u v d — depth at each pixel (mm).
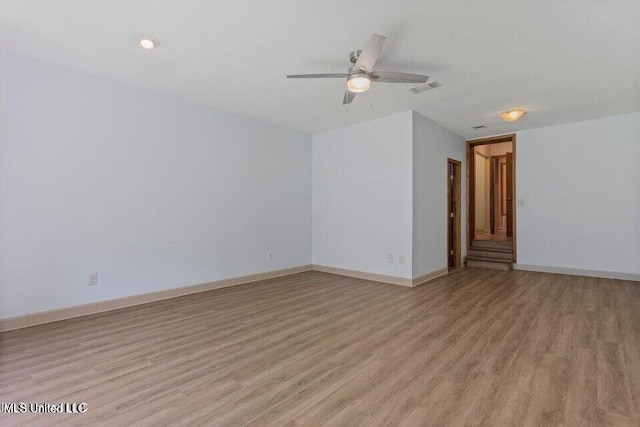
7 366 2270
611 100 4176
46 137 3137
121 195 3639
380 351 2527
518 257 5887
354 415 1734
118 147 3617
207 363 2332
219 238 4590
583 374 2150
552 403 1833
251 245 5012
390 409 1787
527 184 5781
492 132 5922
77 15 2387
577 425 1646
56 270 3199
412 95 3977
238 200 4832
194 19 2434
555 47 2797
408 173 4645
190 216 4258
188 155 4234
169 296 4047
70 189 3287
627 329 2951
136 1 2219
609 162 5012
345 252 5516
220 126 4598
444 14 2340
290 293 4309
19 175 2990
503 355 2441
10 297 2947
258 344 2664
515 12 2311
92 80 3426
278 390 1980
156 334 2875
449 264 6180
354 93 3248
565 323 3115
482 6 2246
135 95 3748
